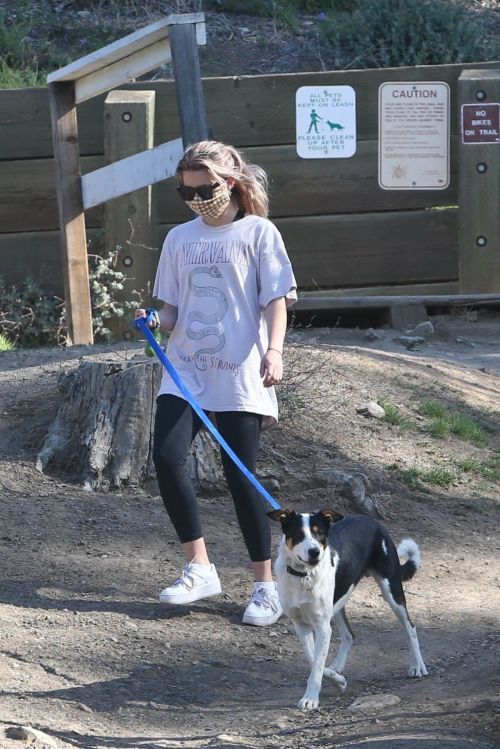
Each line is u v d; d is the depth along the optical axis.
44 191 16.92
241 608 8.27
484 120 16.94
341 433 11.62
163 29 13.20
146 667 7.12
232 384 7.80
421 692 6.79
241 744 5.87
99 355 12.52
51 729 5.98
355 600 8.65
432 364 14.62
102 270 16.03
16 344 16.53
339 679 6.85
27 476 10.21
